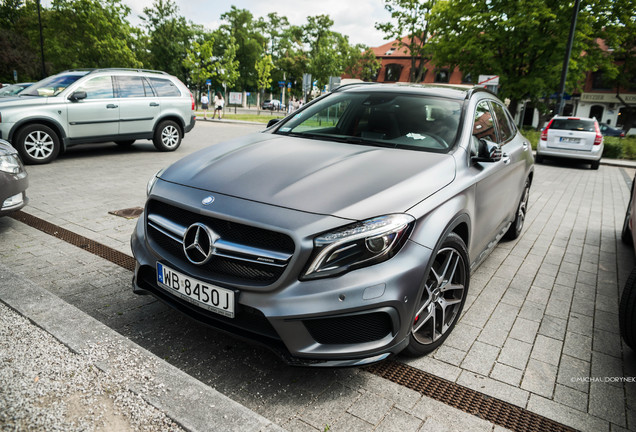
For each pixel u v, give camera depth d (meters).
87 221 4.99
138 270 2.64
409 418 2.14
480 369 2.60
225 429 1.77
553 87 24.11
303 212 2.13
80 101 8.79
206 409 1.87
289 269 2.04
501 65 24.80
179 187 2.51
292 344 2.09
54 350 2.22
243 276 2.17
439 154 2.89
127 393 1.95
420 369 2.55
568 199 7.93
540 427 2.14
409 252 2.19
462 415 2.19
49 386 1.96
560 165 13.24
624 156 16.17
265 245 2.13
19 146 8.01
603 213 6.89
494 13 24.00
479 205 3.06
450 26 27.17
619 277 4.21
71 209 5.45
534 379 2.53
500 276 4.11
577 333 3.11
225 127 20.23
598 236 5.56
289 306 2.05
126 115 9.54
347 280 2.07
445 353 2.75
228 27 71.12
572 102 44.06
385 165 2.62
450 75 49.22
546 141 12.91
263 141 3.20
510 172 3.95
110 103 9.23
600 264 4.55
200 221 2.28
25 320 2.49
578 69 23.91
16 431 1.70
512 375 2.56
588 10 23.61
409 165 2.63
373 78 56.44
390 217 2.16
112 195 6.25
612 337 3.08
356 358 2.15
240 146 3.09
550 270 4.32
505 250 4.86
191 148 11.55
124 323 2.88
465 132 3.13
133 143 11.92
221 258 2.23
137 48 52.06
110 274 3.62
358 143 3.14
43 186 6.59
